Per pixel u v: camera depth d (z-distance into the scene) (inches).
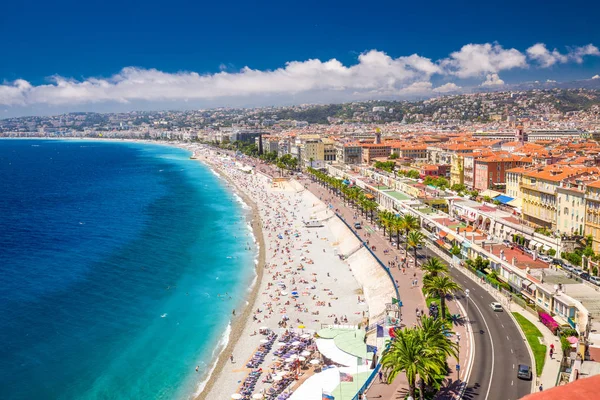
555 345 4402.1
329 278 7534.5
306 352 5044.3
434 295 5629.9
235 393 4537.4
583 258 6048.2
